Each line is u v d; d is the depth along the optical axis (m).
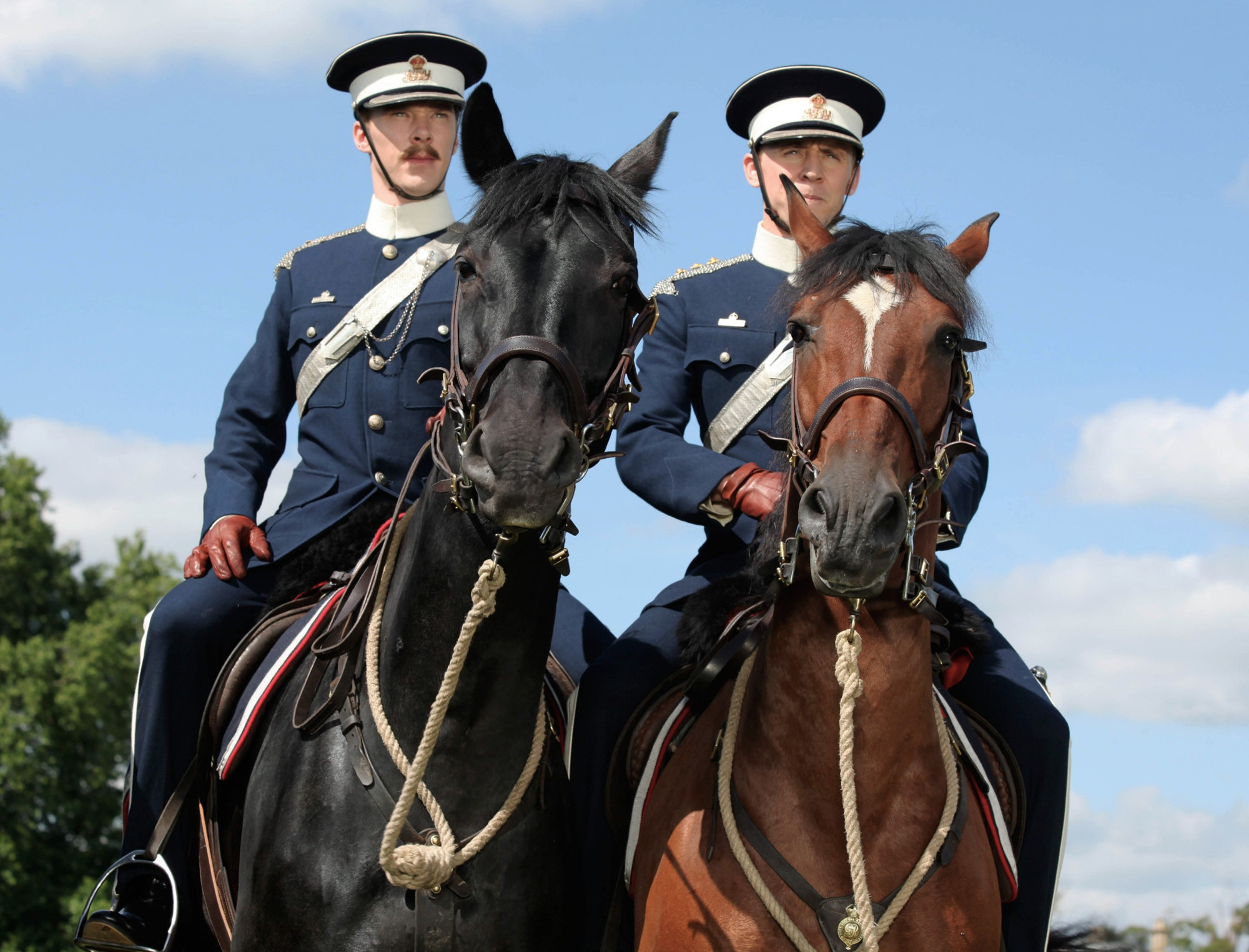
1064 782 3.77
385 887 3.19
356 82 5.10
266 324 4.98
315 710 3.45
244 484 4.71
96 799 24.27
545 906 3.33
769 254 4.89
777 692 3.15
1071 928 4.28
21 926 23.03
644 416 4.57
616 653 4.04
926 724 3.11
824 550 2.71
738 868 3.11
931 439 3.04
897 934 3.02
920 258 3.07
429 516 3.25
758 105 5.11
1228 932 15.55
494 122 3.60
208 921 3.87
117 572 27.53
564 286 3.04
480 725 3.19
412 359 4.73
